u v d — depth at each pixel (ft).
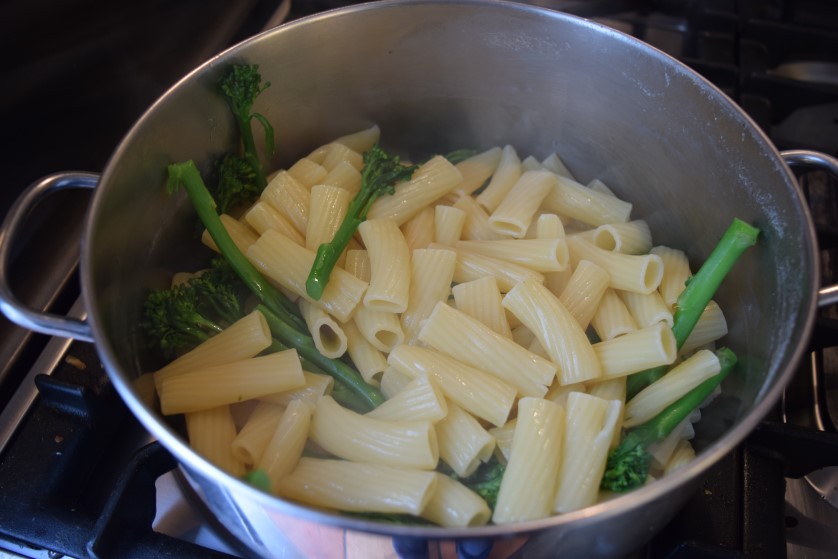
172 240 1.12
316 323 1.06
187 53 1.39
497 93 1.24
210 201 1.10
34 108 1.15
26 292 1.15
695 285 1.06
